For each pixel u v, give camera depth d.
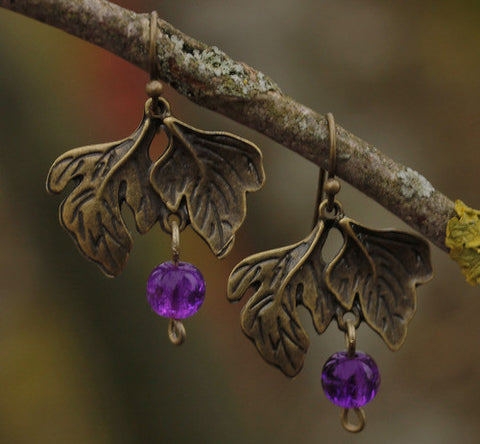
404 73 0.76
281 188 0.77
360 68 0.76
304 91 0.76
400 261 0.47
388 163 0.46
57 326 0.58
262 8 0.78
